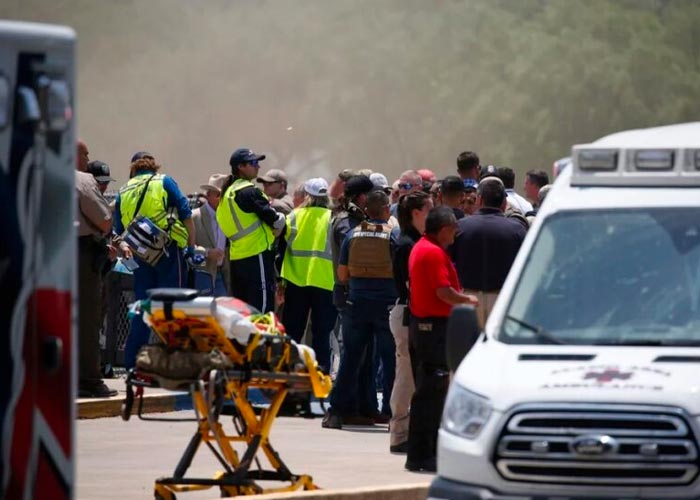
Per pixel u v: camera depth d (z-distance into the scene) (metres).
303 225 54.75
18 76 22.61
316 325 54.84
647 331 29.14
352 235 49.50
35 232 22.62
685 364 27.84
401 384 45.06
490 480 27.30
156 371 33.25
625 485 26.72
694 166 30.81
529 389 27.39
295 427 51.94
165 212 54.50
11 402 22.27
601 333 29.25
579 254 30.38
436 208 40.22
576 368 27.84
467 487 27.52
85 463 42.34
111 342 61.94
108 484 38.50
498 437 27.23
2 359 22.22
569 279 30.11
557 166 33.12
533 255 30.66
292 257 54.69
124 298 62.34
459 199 48.28
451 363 29.89
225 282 61.41
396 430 45.31
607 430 26.80
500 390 27.55
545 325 29.55
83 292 51.06
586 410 26.92
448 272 40.41
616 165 31.27
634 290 29.78
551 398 27.14
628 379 27.28
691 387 27.02
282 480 35.53
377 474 40.75
